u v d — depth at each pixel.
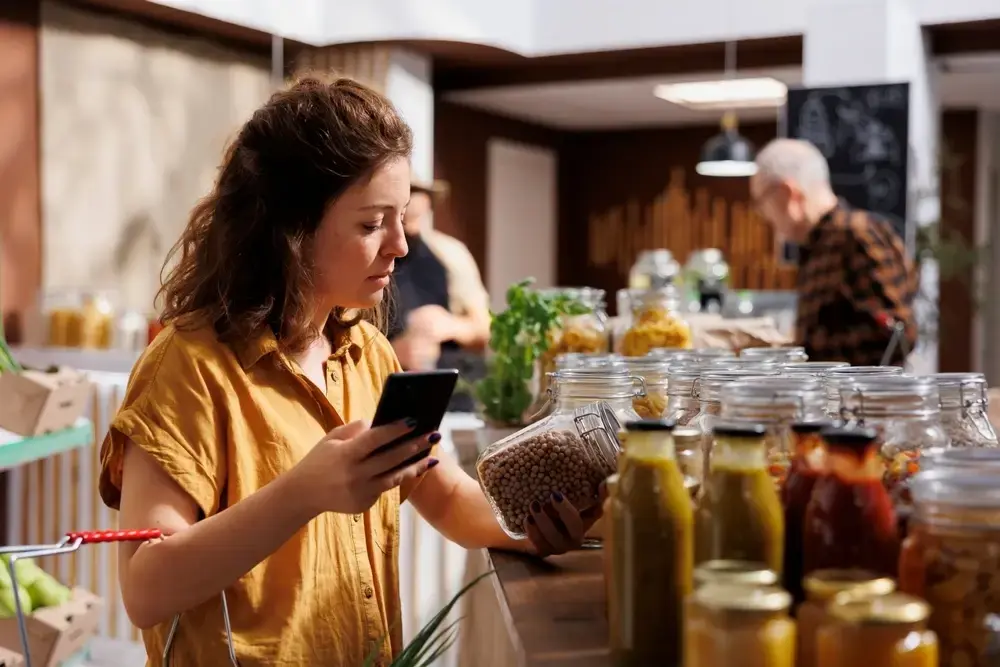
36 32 5.05
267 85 6.61
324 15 6.40
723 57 6.67
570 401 1.34
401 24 6.23
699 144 9.69
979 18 5.57
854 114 5.56
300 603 1.32
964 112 8.84
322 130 1.31
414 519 3.09
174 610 1.19
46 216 5.13
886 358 2.86
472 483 1.57
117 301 5.04
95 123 5.39
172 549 1.17
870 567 0.87
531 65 7.27
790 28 5.95
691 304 4.44
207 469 1.27
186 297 1.37
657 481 0.92
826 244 3.31
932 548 0.81
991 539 0.79
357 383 1.50
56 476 3.78
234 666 1.25
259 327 1.34
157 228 5.82
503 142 9.00
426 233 4.12
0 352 2.50
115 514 3.71
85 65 5.31
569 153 10.14
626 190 9.98
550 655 0.95
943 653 0.80
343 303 1.39
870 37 5.66
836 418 1.12
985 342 9.09
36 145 5.08
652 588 0.91
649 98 8.09
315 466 1.13
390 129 1.34
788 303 5.11
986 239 8.91
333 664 1.34
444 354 3.80
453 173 8.28
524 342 2.18
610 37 6.49
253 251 1.35
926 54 5.97
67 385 2.44
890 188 5.50
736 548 0.88
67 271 5.27
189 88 5.98
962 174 8.88
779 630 0.72
